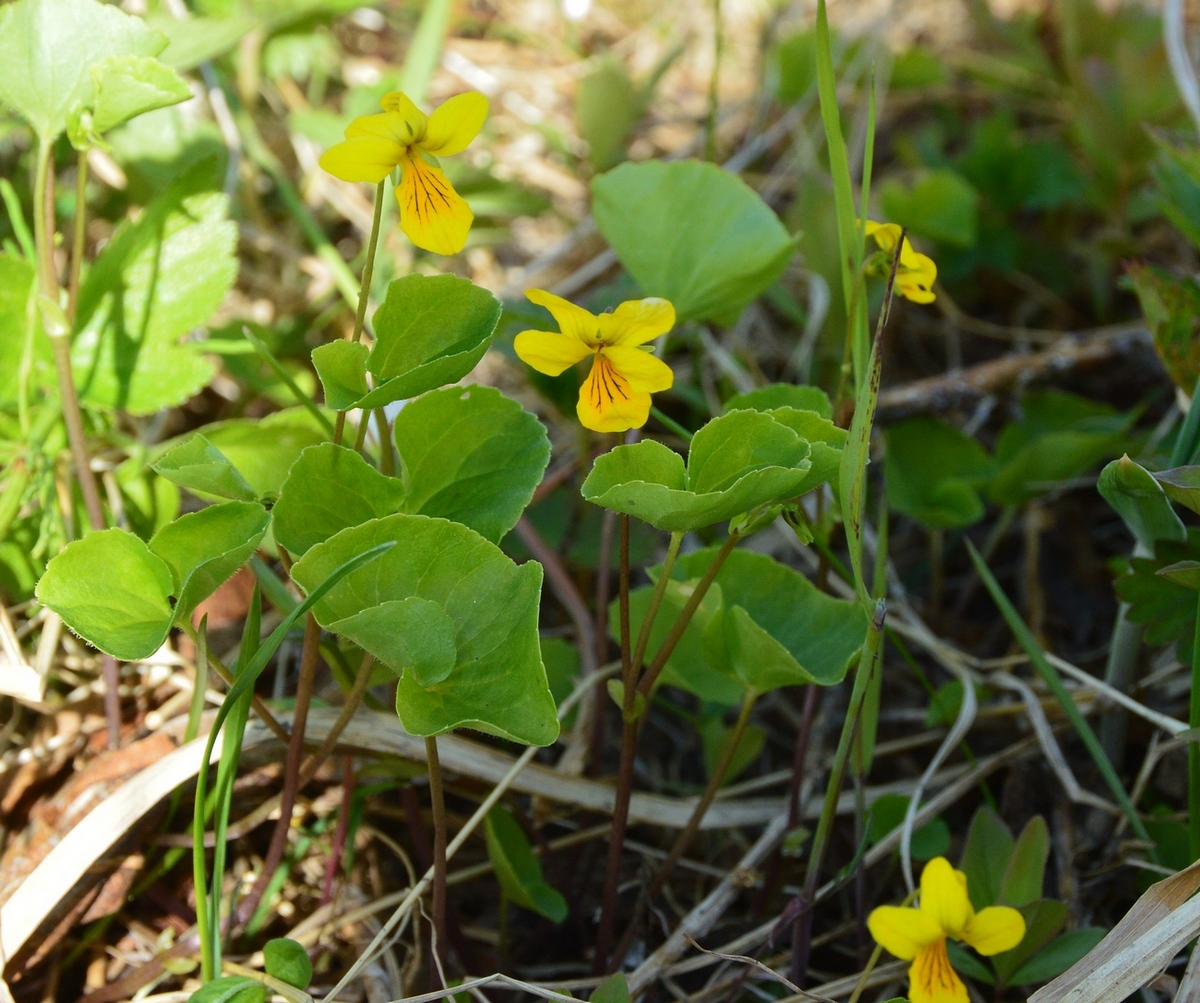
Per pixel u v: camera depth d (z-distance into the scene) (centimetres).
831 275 55
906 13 85
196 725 42
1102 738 46
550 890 42
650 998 43
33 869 42
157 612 39
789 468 38
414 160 39
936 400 52
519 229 68
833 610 41
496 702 38
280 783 44
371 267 39
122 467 46
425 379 38
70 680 45
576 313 38
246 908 42
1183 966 42
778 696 49
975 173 65
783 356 61
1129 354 55
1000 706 47
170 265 45
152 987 42
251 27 47
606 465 38
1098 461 53
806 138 69
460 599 38
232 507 39
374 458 45
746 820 45
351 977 40
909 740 47
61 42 41
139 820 42
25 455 45
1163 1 77
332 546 38
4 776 44
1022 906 41
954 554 54
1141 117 60
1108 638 50
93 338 45
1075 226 68
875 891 45
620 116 66
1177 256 64
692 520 38
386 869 44
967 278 66
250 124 60
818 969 44
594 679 45
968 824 46
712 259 45
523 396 56
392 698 44
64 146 54
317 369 39
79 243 43
